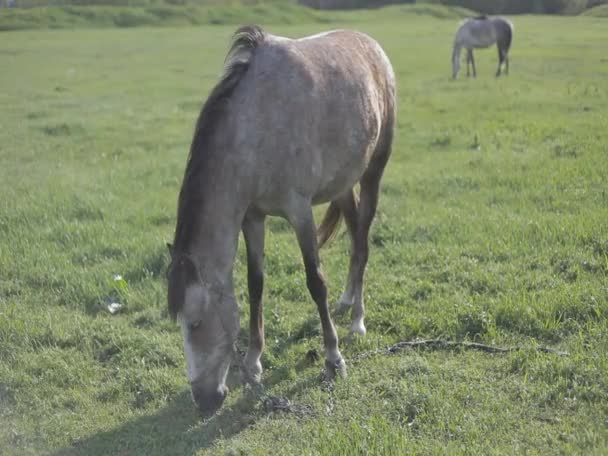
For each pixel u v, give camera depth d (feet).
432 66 74.38
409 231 23.09
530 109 43.70
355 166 16.29
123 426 14.33
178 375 16.05
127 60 83.82
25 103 54.49
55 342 17.75
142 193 29.25
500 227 22.53
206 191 13.20
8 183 30.89
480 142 35.70
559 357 14.96
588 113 40.93
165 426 14.28
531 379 14.42
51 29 132.26
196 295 12.50
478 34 63.87
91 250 22.94
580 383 14.10
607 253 19.70
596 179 26.58
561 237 21.16
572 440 12.42
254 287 15.52
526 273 19.12
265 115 13.94
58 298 19.98
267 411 14.34
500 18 64.75
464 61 78.28
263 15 153.79
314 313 18.54
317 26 137.08
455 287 18.92
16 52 92.68
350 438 12.84
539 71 64.80
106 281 20.51
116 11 148.25
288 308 18.93
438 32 118.62
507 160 31.09
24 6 170.09
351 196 18.54
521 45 90.43
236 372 16.12
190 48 95.81
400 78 64.08
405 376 14.99
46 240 23.90
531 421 13.12
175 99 55.31
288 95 14.25
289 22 149.59
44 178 31.68
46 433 14.16
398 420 13.48
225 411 14.60
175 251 12.80
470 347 16.05
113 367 16.65
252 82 14.05
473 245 21.34
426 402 13.79
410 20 158.20
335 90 15.33
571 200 24.79
